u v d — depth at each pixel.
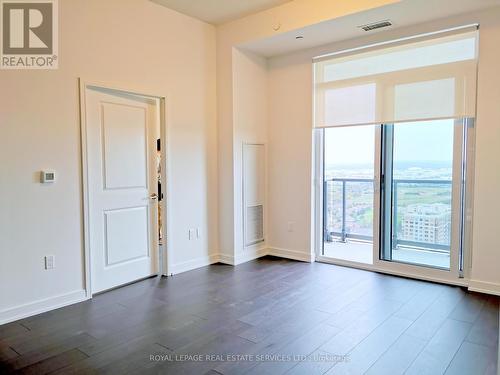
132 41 3.66
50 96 3.08
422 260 4.04
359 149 4.43
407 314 3.00
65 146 3.18
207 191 4.54
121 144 3.69
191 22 4.25
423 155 3.95
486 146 3.41
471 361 2.29
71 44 3.20
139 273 3.93
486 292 3.46
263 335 2.65
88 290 3.38
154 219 4.07
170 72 4.04
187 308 3.15
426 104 3.74
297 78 4.62
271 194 4.96
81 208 3.31
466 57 3.52
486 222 3.44
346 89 4.25
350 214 5.43
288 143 4.76
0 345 2.52
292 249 4.81
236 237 4.57
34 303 3.03
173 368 2.23
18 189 2.92
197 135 4.38
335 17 3.58
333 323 2.84
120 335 2.66
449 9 3.38
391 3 3.27
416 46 3.77
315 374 2.16
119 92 3.63
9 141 2.86
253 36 4.20
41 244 3.06
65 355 2.38
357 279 3.93
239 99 4.52
